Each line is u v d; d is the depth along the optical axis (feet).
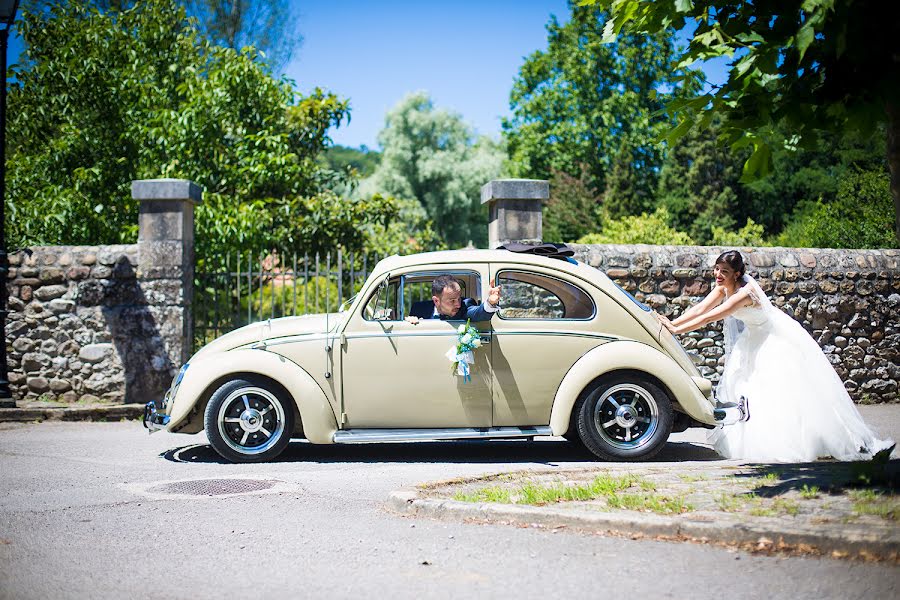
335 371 23.89
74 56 51.98
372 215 52.11
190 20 58.34
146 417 24.64
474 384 23.81
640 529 15.02
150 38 54.85
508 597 12.07
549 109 136.36
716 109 17.10
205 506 18.39
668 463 23.06
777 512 15.26
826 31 15.10
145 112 51.78
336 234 50.93
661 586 12.32
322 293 46.09
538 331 23.95
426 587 12.59
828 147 112.06
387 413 23.90
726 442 24.29
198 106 49.52
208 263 43.29
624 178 125.70
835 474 18.85
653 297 36.63
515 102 143.84
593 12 133.28
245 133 51.37
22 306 36.96
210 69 56.75
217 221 43.21
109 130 52.70
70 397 36.73
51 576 13.37
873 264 38.81
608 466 22.30
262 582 12.97
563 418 23.63
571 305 24.49
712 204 118.73
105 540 15.61
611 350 23.79
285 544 15.15
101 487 20.67
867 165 104.06
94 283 36.78
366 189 161.99
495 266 24.56
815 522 14.40
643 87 132.77
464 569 13.43
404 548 14.71
